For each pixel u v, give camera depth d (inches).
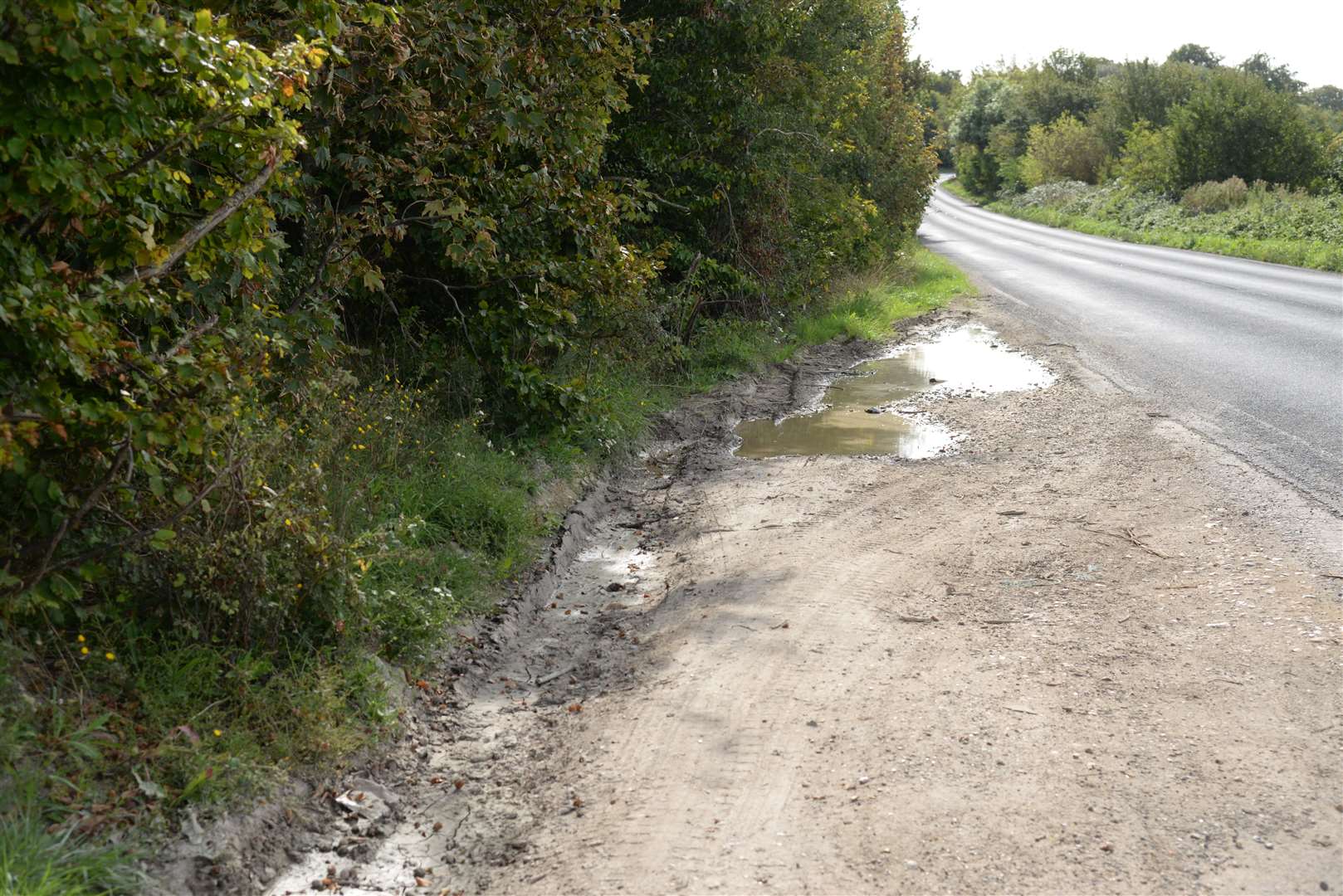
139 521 173.3
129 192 157.2
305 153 278.7
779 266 658.2
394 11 233.8
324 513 195.8
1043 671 187.2
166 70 143.9
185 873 134.0
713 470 357.1
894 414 443.8
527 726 184.9
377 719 176.9
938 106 3762.3
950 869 131.6
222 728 159.6
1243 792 145.8
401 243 343.6
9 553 152.6
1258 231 1310.3
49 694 150.4
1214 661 187.5
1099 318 687.7
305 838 149.2
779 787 152.9
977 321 724.7
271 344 213.0
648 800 152.0
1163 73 2427.4
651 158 526.0
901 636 206.7
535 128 306.5
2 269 139.6
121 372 155.6
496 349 324.8
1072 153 2549.2
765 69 558.9
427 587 221.1
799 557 258.1
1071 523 273.1
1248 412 387.2
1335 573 225.5
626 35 360.5
